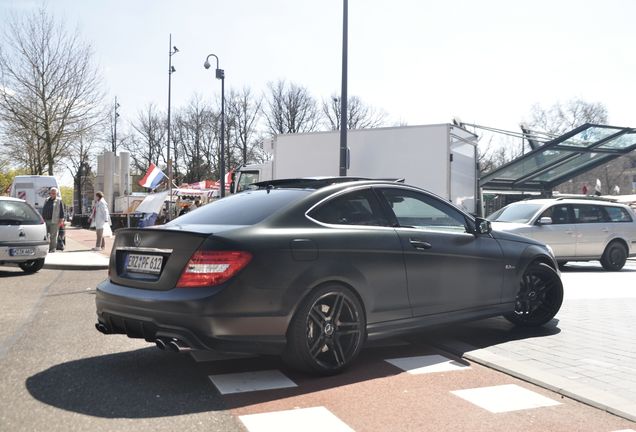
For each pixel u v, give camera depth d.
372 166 13.20
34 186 23.86
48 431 3.32
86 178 58.94
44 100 29.36
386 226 5.06
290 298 4.24
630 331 6.19
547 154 20.61
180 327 4.03
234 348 4.07
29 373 4.54
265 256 4.19
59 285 10.23
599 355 5.11
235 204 5.02
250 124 58.88
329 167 14.02
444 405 3.84
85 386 4.20
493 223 13.04
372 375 4.54
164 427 3.40
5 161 34.09
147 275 4.43
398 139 12.92
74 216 47.97
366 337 4.73
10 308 7.71
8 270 12.88
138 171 62.44
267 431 3.36
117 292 4.51
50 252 17.06
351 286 4.61
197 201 23.88
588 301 8.38
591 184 41.41
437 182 12.45
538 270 6.31
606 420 3.59
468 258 5.54
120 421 3.49
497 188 22.91
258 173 17.75
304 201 4.70
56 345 5.51
